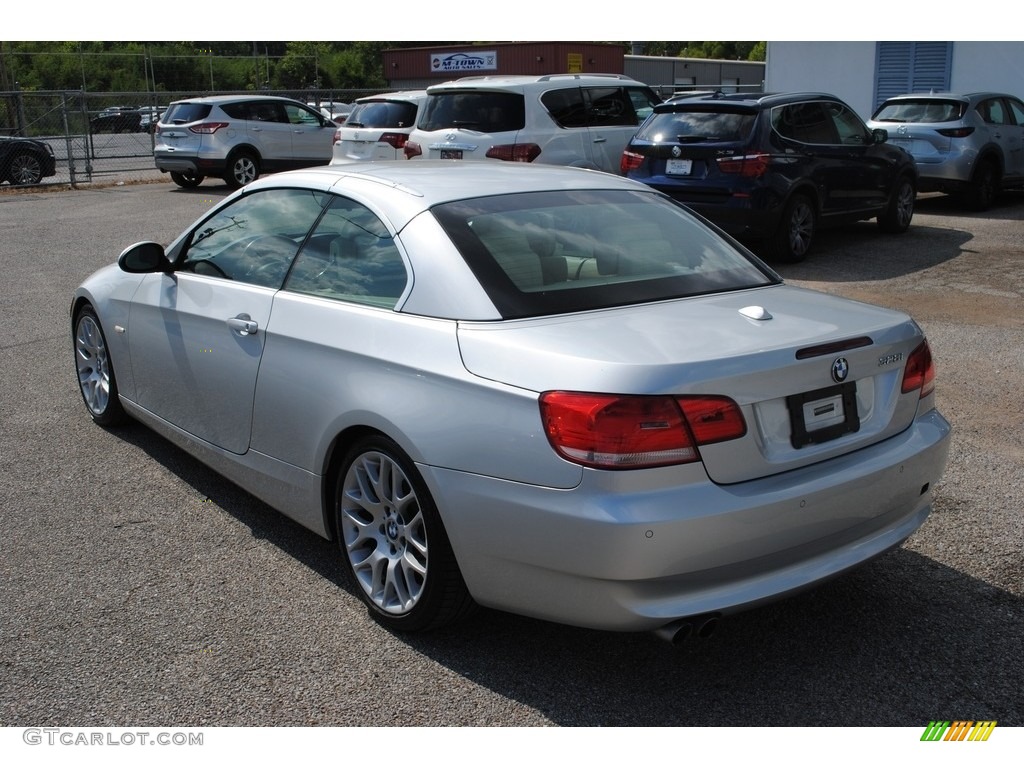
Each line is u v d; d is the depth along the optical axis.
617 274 3.57
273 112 20.42
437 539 3.24
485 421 3.04
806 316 3.37
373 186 3.95
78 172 21.38
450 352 3.21
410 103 14.12
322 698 3.15
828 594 3.81
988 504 4.60
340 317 3.66
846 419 3.20
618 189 4.23
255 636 3.50
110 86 38.09
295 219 4.18
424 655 3.39
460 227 3.57
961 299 8.80
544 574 2.96
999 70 18.42
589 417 2.82
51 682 3.23
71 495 4.74
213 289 4.39
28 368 7.00
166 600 3.75
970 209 14.33
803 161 10.41
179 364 4.57
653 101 12.91
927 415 3.54
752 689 3.21
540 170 4.38
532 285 3.38
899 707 3.12
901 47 19.41
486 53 39.38
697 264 3.79
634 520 2.76
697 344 3.02
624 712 3.09
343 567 4.03
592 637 3.51
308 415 3.72
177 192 19.56
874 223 13.43
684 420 2.84
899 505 3.36
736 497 2.89
